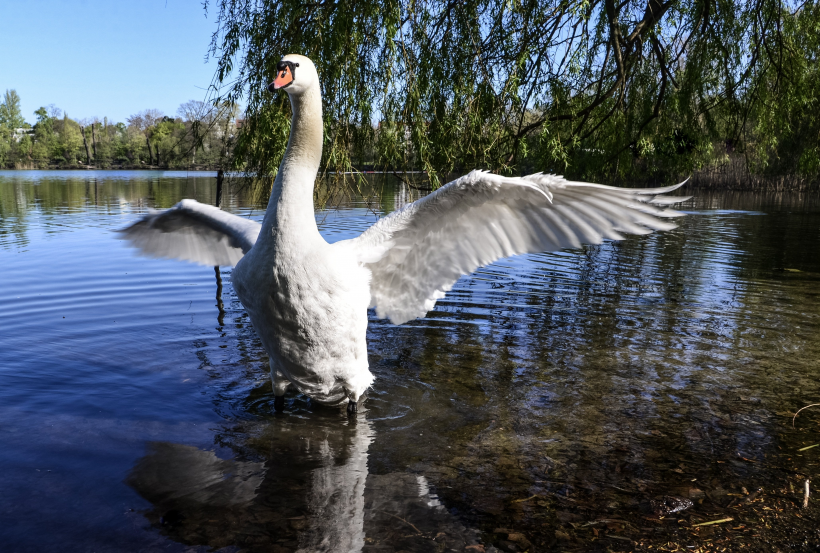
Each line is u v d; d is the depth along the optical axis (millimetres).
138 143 95062
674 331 7152
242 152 8477
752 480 3842
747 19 11000
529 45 9070
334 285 4129
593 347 6520
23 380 5355
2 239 13859
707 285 9906
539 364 5984
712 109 11859
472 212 4445
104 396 5082
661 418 4766
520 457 4105
